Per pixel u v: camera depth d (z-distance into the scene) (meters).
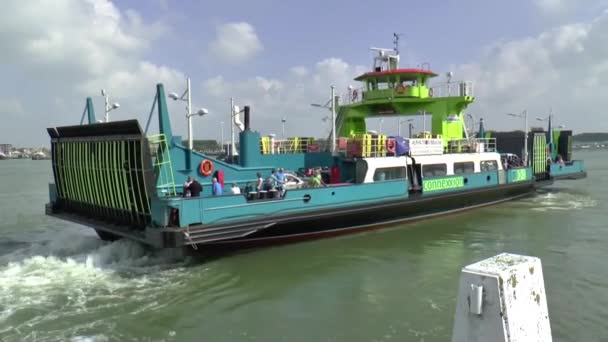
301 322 8.53
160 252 12.80
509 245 14.17
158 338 7.88
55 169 15.09
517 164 25.94
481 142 24.02
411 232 16.31
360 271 11.62
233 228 12.45
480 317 3.26
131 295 9.87
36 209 24.69
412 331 8.08
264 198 13.39
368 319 8.62
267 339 7.85
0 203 27.64
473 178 20.33
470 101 21.95
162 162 12.72
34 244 14.83
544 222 18.03
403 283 10.66
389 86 22.97
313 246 14.16
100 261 12.34
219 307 9.25
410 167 17.83
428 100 22.14
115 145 12.10
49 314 8.81
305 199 14.20
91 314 8.83
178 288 10.32
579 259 12.28
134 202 12.18
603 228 16.64
